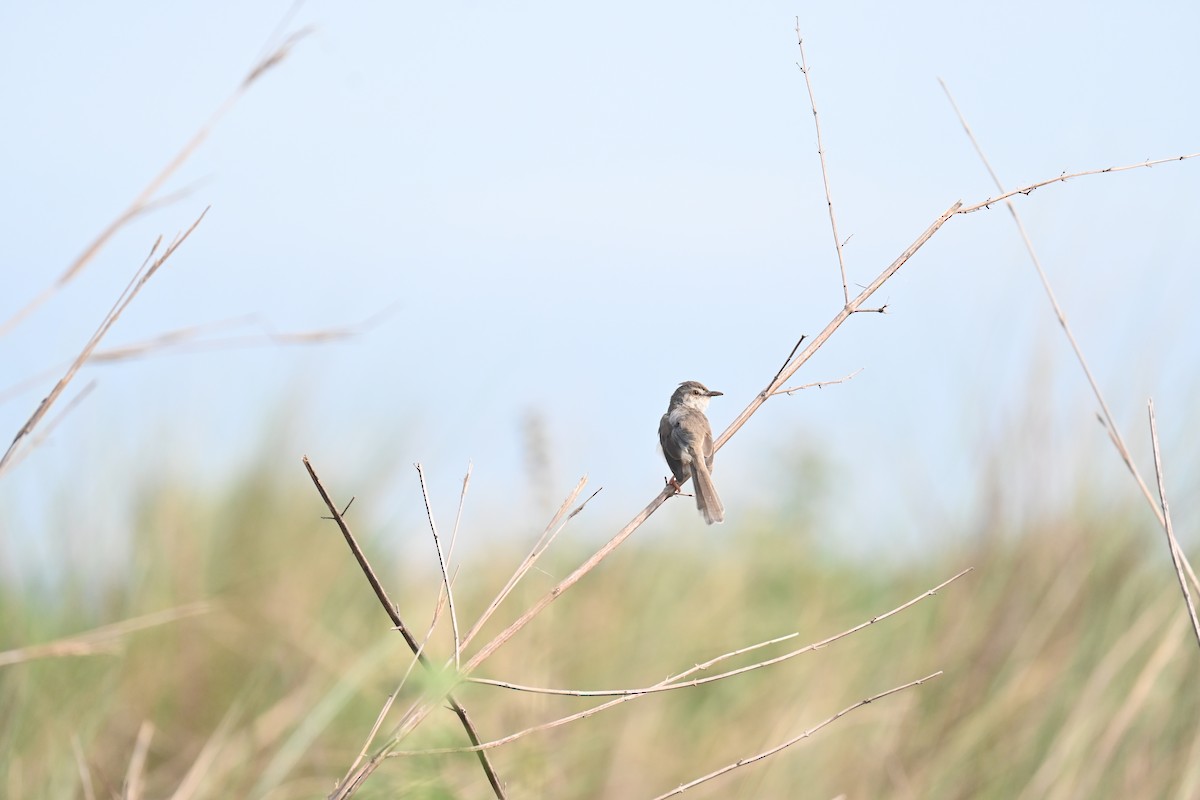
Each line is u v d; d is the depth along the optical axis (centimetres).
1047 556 1167
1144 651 1071
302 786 930
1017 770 1052
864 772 1068
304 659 1123
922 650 1170
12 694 959
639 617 1306
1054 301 712
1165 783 998
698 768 1081
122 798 769
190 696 1075
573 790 1013
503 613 1168
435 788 794
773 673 1209
